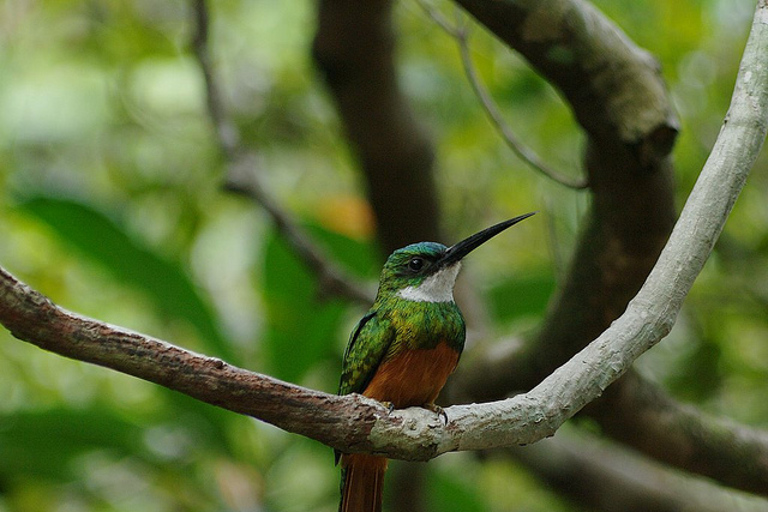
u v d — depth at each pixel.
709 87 11.09
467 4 5.65
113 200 11.88
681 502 10.40
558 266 7.73
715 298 11.29
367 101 9.05
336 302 9.46
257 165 11.77
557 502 12.61
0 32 12.12
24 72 12.19
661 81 5.90
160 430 9.29
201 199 12.37
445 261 7.62
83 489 10.21
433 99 12.12
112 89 12.38
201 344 9.56
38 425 8.92
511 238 12.61
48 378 11.39
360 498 6.85
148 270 9.14
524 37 5.68
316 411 4.07
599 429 7.95
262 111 13.11
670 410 7.70
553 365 7.38
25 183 9.15
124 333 3.78
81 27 12.30
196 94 12.36
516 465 10.58
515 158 12.11
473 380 8.05
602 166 6.08
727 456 7.87
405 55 11.98
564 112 11.66
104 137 12.52
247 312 11.56
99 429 9.05
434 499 10.20
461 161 12.60
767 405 11.71
